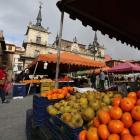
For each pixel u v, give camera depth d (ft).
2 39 99.60
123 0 8.35
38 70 45.93
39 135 5.57
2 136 7.92
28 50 106.42
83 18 10.48
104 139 3.17
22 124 9.90
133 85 12.89
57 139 4.17
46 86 20.67
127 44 14.53
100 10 9.62
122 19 10.80
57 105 6.10
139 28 12.39
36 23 130.82
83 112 4.41
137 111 3.25
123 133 3.13
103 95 6.43
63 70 47.39
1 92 17.10
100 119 3.56
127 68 28.09
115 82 44.21
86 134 3.36
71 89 10.08
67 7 9.67
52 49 120.47
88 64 24.09
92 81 33.83
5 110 13.66
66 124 3.72
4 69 17.48
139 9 9.20
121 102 3.96
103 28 11.92
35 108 6.59
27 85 25.02
